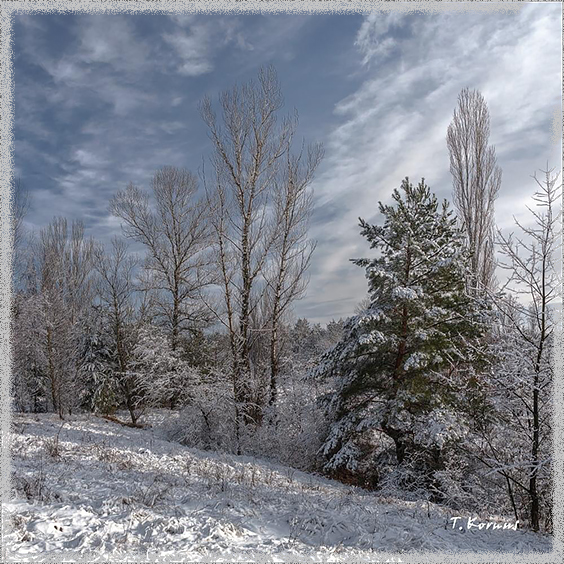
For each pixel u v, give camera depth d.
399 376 14.70
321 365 16.36
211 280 25.88
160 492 7.38
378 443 16.12
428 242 14.94
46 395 24.02
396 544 6.60
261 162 20.84
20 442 10.09
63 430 14.27
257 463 14.10
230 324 19.05
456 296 14.46
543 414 8.75
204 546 5.52
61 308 21.62
